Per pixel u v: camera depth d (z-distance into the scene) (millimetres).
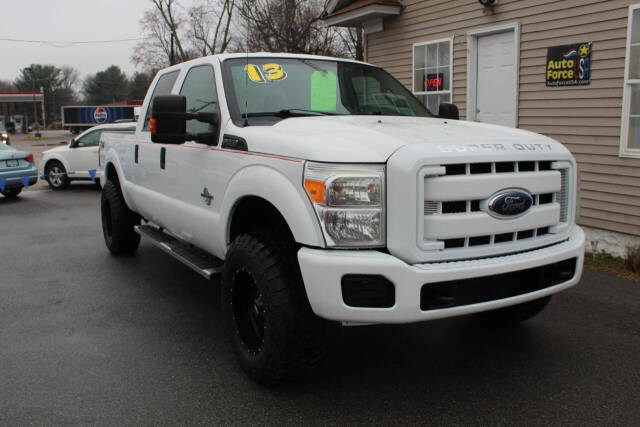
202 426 2947
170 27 38250
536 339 4039
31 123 114312
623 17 6645
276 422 2975
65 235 8094
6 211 10602
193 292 5242
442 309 2799
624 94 6699
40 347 3967
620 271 5809
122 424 2967
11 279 5750
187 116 3662
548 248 3160
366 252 2779
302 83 4133
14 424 2965
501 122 8672
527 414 3027
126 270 6027
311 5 22719
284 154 3059
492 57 8711
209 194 3875
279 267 3066
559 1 7391
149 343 4031
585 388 3305
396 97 4531
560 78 7492
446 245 2865
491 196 2893
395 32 10516
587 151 7219
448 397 3219
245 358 3361
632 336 4078
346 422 2969
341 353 3836
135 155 5395
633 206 6695
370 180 2766
